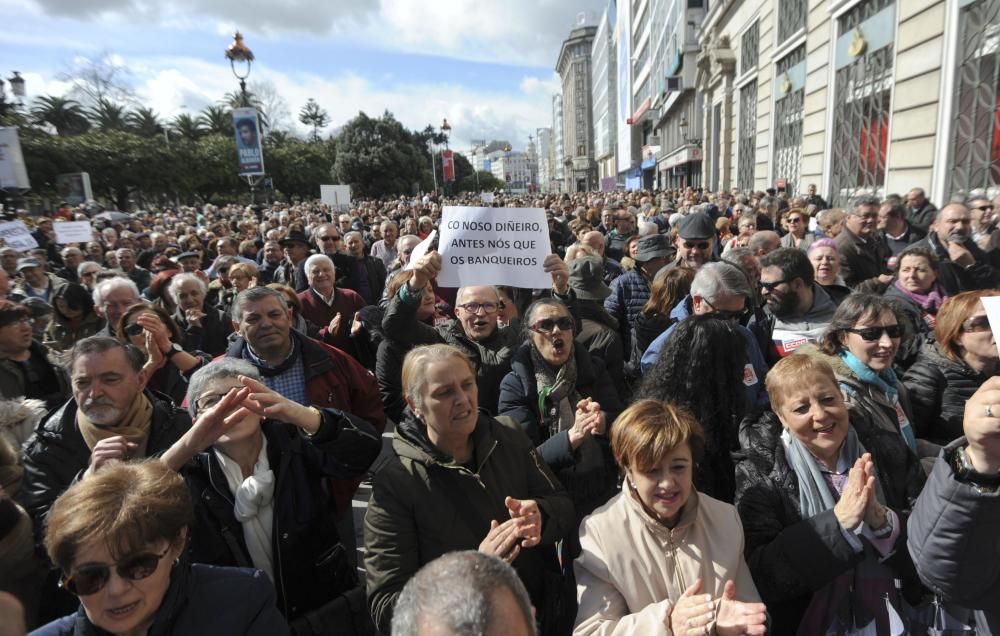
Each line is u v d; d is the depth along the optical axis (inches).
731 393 100.7
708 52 1104.2
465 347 136.3
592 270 160.2
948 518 63.1
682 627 62.8
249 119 780.6
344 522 118.3
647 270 202.5
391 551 82.0
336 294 209.6
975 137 337.4
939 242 190.5
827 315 139.6
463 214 137.7
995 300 69.9
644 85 2418.8
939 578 65.3
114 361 92.7
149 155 1455.5
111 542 57.7
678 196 847.1
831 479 82.2
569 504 91.7
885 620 74.4
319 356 127.9
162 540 60.7
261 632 68.1
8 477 91.8
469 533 83.5
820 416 78.2
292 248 272.2
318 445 88.9
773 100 749.3
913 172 397.1
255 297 122.7
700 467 100.7
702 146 1369.3
